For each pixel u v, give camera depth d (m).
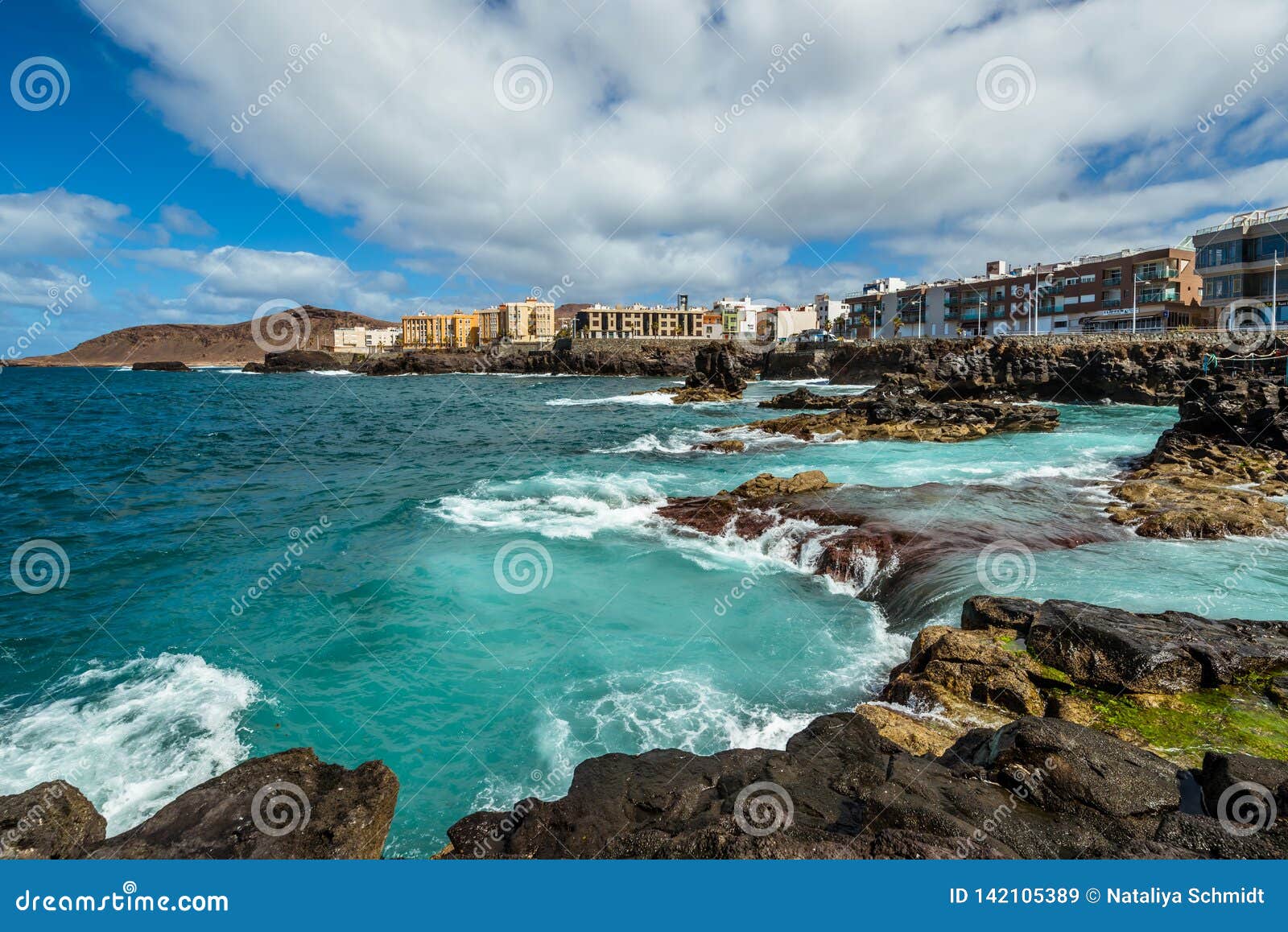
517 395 81.00
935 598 12.48
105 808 7.58
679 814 6.07
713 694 10.09
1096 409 50.56
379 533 18.42
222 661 11.23
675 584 14.59
